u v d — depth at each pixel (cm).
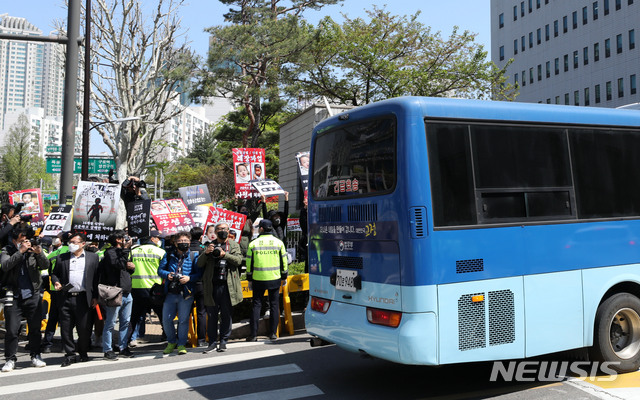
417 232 507
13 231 816
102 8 2167
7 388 652
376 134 563
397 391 581
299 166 1101
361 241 566
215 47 2511
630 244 629
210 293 826
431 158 525
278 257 891
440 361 503
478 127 555
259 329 955
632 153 652
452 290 514
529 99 5966
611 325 617
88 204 930
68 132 1205
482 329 526
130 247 859
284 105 3172
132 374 702
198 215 1133
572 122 613
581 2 5212
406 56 2934
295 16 2673
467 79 2903
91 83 2219
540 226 570
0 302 888
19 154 7262
